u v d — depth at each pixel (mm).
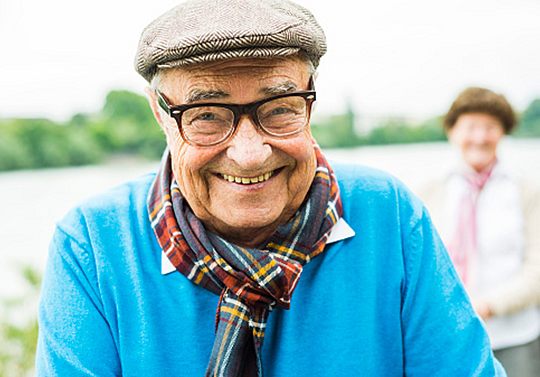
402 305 1208
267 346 1161
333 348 1160
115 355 1135
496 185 2504
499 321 2311
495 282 2402
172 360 1134
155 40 998
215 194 1096
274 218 1100
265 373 1156
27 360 2906
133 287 1156
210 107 1008
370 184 1269
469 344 1158
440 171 2688
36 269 3174
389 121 12430
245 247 1206
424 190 2715
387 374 1185
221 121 1026
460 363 1147
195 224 1146
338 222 1207
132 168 11242
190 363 1136
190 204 1135
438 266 1210
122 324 1134
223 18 962
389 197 1251
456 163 2641
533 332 2342
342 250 1202
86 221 1204
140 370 1119
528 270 2350
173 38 967
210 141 1032
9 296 3113
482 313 2277
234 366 1101
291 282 1121
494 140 2518
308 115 1069
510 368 2312
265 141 1030
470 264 2451
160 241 1177
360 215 1234
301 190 1147
